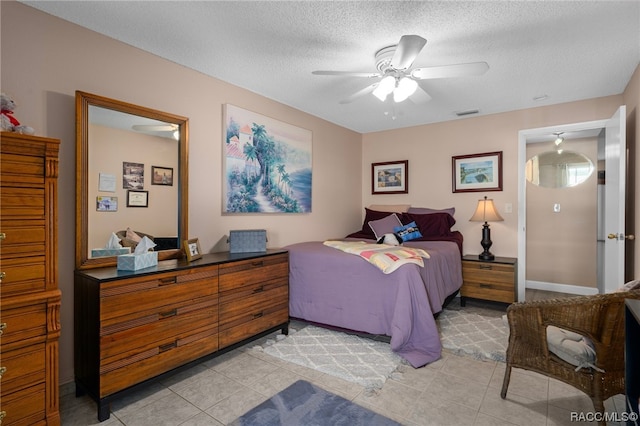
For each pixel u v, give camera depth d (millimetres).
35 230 1568
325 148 4363
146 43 2354
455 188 4352
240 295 2512
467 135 4277
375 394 1964
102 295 1744
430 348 2438
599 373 1530
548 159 4688
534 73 2854
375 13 1980
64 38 2051
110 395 1762
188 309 2146
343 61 2629
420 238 4023
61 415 1787
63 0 1862
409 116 4227
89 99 2094
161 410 1825
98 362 1733
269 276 2768
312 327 3119
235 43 2354
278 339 2822
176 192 2592
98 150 2148
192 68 2764
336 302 2850
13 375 1497
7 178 1486
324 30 2172
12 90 1850
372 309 2676
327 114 4121
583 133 4195
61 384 1989
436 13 1975
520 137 3926
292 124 3805
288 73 2871
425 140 4602
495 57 2541
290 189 3744
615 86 3172
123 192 2271
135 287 1882
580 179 4480
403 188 4758
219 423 1709
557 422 1699
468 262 3850
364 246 3055
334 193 4535
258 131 3338
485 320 3316
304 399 1916
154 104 2510
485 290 3742
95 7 1932
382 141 4969
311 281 2982
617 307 1467
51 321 1606
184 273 2129
